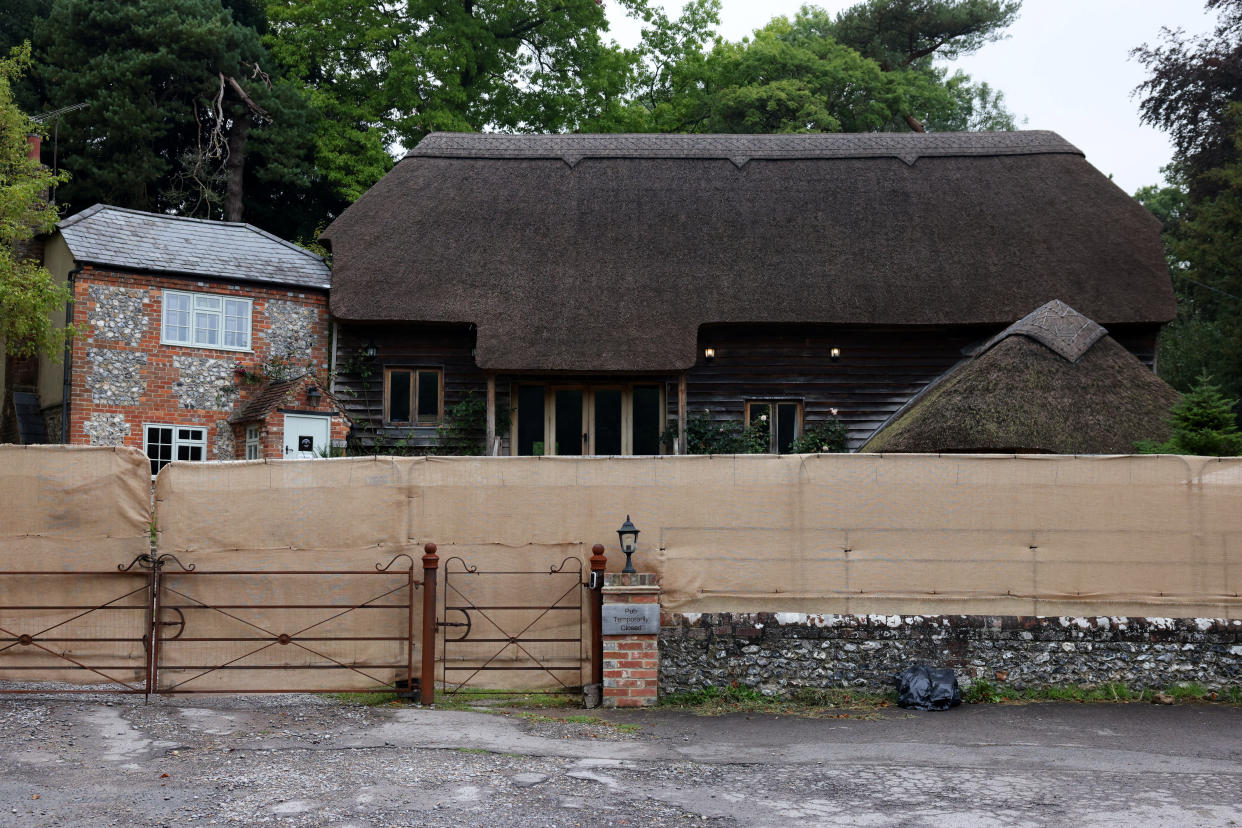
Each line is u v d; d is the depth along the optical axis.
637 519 8.53
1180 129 28.14
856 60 35.81
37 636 8.16
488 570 8.45
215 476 8.38
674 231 19.00
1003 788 5.89
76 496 8.27
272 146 29.83
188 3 28.77
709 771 6.22
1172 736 7.19
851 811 5.45
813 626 8.44
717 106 33.84
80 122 27.33
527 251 18.59
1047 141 20.91
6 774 5.84
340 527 8.40
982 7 38.66
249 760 6.22
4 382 21.20
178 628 8.21
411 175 20.16
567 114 33.00
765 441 18.69
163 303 17.91
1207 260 26.61
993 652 8.45
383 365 18.77
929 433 12.66
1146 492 8.54
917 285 17.89
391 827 5.07
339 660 8.29
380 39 30.61
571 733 7.18
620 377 18.83
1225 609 8.45
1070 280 17.75
